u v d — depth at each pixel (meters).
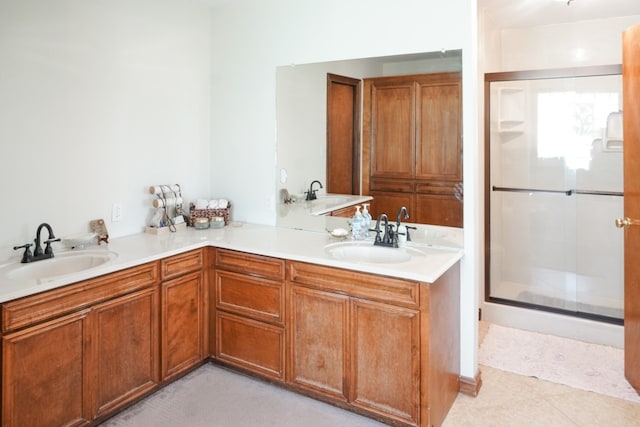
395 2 2.61
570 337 3.32
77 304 2.06
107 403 2.25
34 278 2.23
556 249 3.78
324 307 2.36
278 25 3.04
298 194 3.09
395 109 2.69
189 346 2.72
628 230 2.57
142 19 2.87
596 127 3.58
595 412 2.37
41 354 1.94
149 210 3.03
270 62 3.09
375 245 2.60
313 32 2.90
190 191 3.32
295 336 2.49
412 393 2.12
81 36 2.53
